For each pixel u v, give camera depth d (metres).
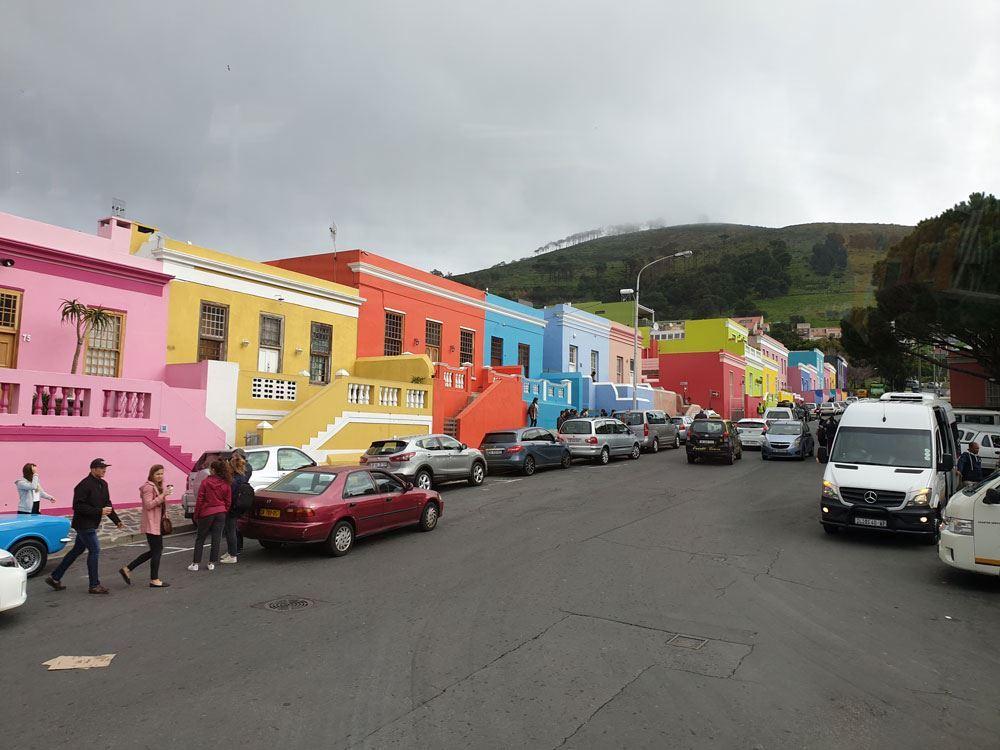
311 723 4.68
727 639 6.48
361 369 23.78
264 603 7.81
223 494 9.73
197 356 18.28
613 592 8.18
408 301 26.28
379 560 10.12
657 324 60.16
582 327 39.22
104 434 14.06
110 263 15.94
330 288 22.41
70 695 5.17
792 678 5.51
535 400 30.30
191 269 18.12
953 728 4.63
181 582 8.87
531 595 8.06
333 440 19.30
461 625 6.92
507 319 32.78
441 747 4.32
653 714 4.81
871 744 4.39
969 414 25.78
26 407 12.85
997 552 8.30
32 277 14.62
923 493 11.15
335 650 6.19
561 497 16.58
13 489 12.59
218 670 5.70
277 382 18.80
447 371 25.94
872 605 7.74
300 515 10.12
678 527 12.59
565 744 4.36
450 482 19.84
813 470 22.78
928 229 20.39
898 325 23.30
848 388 81.38
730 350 55.28
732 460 24.86
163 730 4.58
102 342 15.94
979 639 6.57
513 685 5.34
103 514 8.52
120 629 6.85
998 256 18.16
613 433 25.94
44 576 9.20
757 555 10.31
